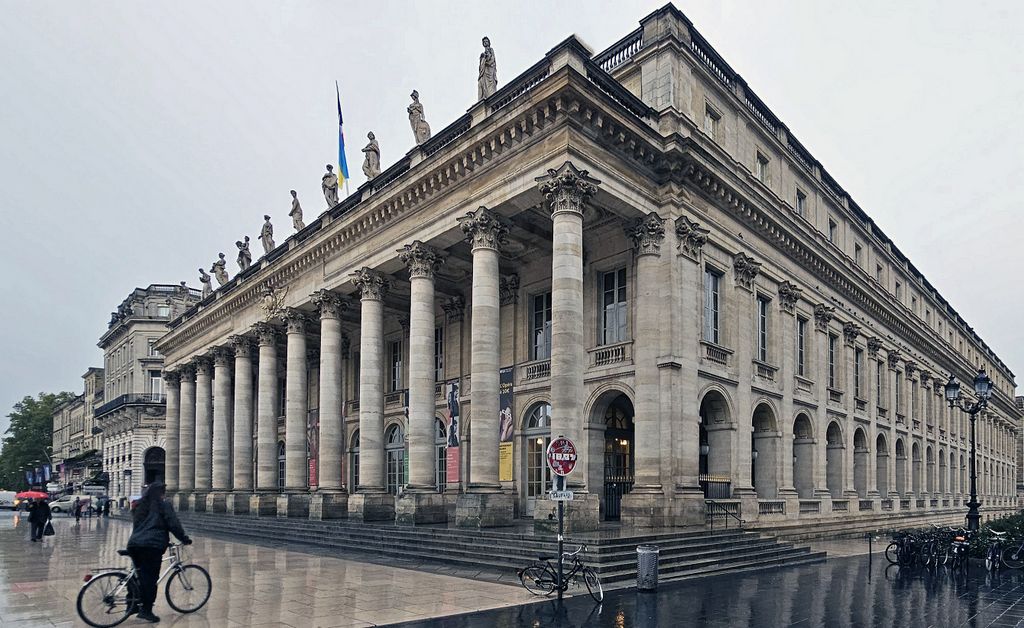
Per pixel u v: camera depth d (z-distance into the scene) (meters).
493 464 23.66
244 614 12.66
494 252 25.02
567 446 14.74
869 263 44.97
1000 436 79.06
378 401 30.50
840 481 36.16
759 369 29.48
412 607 13.37
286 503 35.56
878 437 42.47
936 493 51.94
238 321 44.31
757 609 13.84
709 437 27.59
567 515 20.48
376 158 33.53
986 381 26.88
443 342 36.22
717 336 27.92
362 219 31.06
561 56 22.45
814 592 16.20
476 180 25.55
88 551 24.73
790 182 35.06
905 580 18.50
